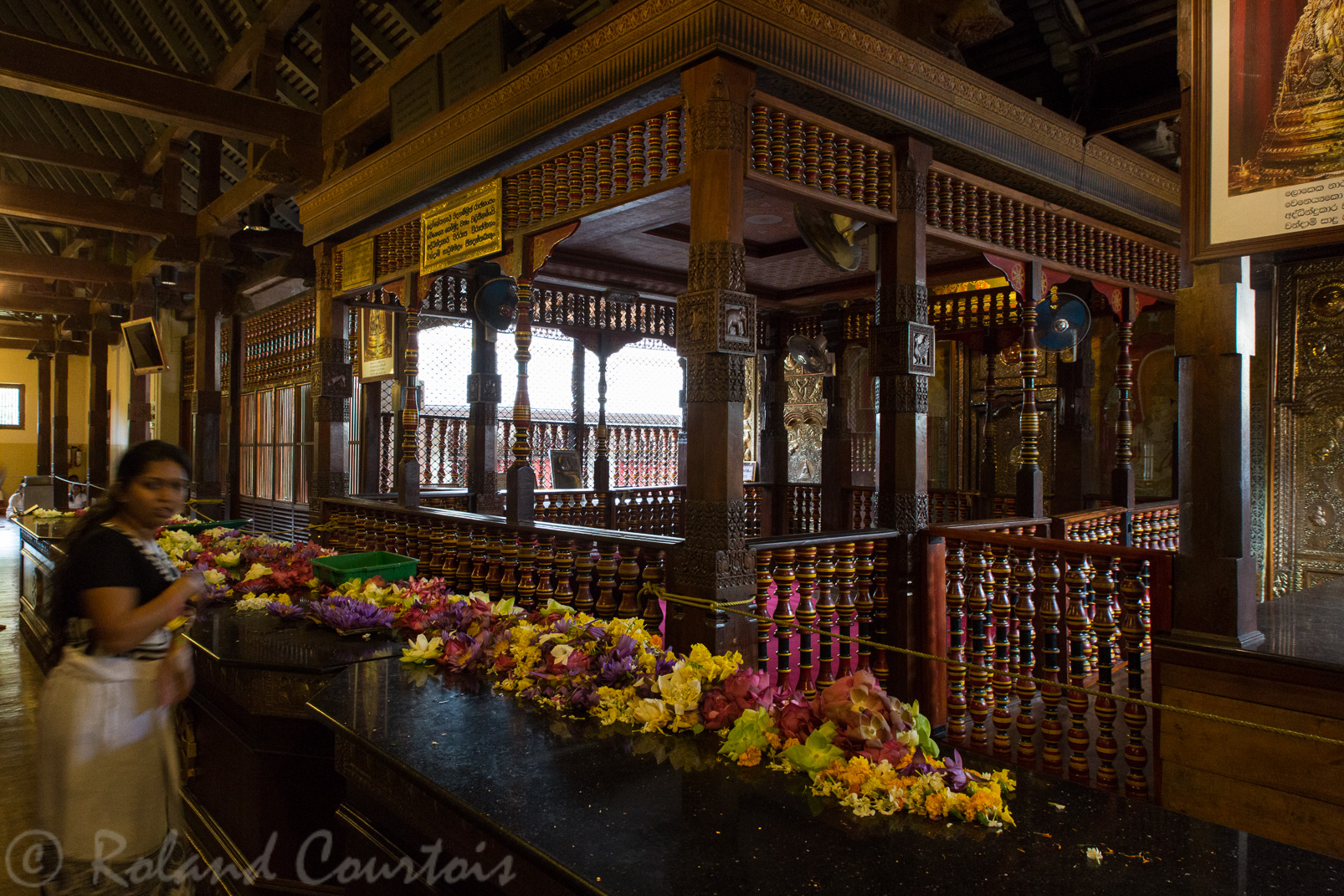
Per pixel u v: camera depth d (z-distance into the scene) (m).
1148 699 4.09
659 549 4.04
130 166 11.98
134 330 11.61
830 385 9.88
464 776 1.92
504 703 2.53
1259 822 2.70
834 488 9.83
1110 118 5.95
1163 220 6.38
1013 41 6.32
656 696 2.39
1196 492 2.95
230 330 12.34
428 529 5.84
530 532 4.86
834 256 5.31
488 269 7.74
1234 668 2.77
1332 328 6.13
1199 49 2.99
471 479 8.47
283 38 8.51
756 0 3.70
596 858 1.50
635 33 3.96
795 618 3.93
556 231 4.85
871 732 1.85
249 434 12.34
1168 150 6.78
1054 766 3.71
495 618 3.17
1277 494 6.38
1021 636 3.97
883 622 4.34
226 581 4.84
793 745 1.94
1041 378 9.09
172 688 2.44
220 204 9.90
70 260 13.05
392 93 6.45
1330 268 6.14
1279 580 6.38
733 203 3.67
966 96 4.73
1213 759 2.82
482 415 8.44
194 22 9.77
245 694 3.01
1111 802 1.74
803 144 4.04
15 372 22.94
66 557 2.32
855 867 1.46
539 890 1.57
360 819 2.28
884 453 4.52
